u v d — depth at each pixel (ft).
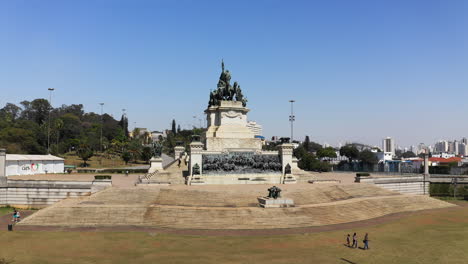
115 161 625.41
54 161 423.64
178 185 276.41
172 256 134.41
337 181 304.09
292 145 309.83
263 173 303.48
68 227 181.57
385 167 506.07
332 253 142.51
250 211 201.98
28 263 124.26
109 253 137.59
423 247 152.15
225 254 138.62
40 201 249.55
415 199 264.31
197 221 191.01
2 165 254.27
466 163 610.24
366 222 204.95
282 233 176.35
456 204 282.56
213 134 345.51
